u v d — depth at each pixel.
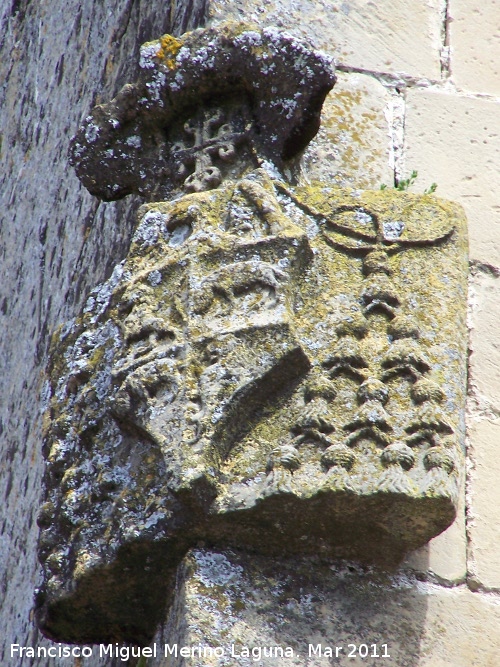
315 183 9.29
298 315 8.61
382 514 8.03
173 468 7.96
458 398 8.38
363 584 8.45
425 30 11.23
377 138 10.56
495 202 10.59
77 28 14.48
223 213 8.85
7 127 16.45
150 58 9.49
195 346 8.29
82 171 9.50
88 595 8.35
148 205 9.10
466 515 9.16
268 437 8.17
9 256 15.16
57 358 9.12
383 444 8.09
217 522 8.02
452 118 10.84
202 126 9.40
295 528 8.13
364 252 8.92
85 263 12.27
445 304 8.76
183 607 8.01
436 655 8.43
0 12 17.78
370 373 8.38
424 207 9.13
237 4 10.70
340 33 10.98
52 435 8.80
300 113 9.11
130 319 8.59
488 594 8.80
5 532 13.16
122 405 8.28
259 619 8.06
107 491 8.38
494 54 11.25
